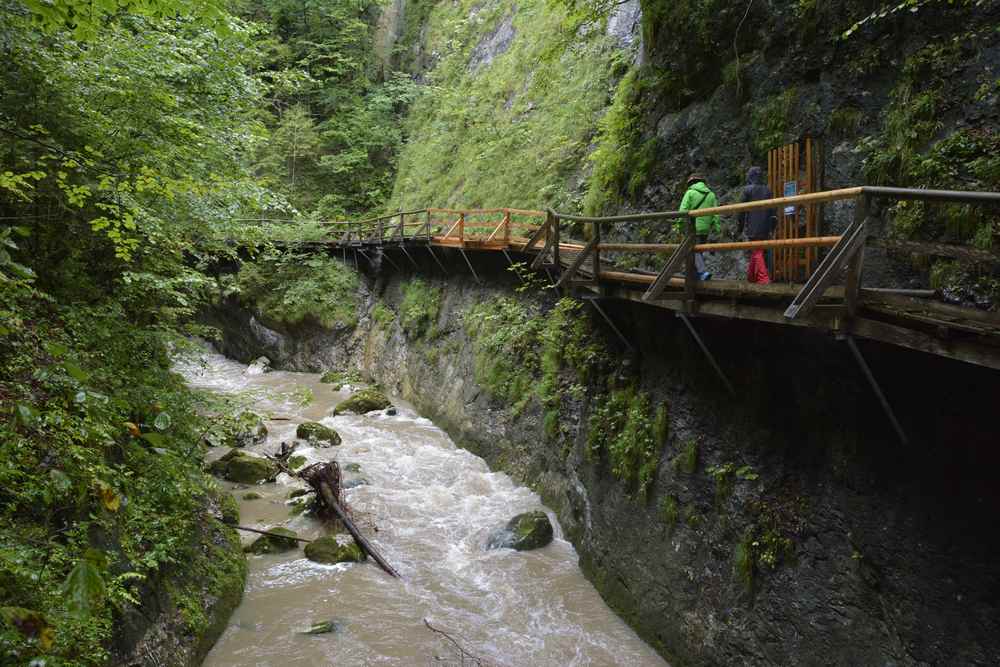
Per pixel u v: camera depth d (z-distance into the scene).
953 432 4.63
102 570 2.29
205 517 8.59
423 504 11.38
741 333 6.70
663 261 9.52
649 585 7.70
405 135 30.52
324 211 28.95
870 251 6.41
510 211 14.52
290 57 31.86
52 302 6.57
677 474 7.63
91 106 7.02
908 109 6.24
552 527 10.30
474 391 14.66
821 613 5.54
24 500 4.61
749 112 8.52
